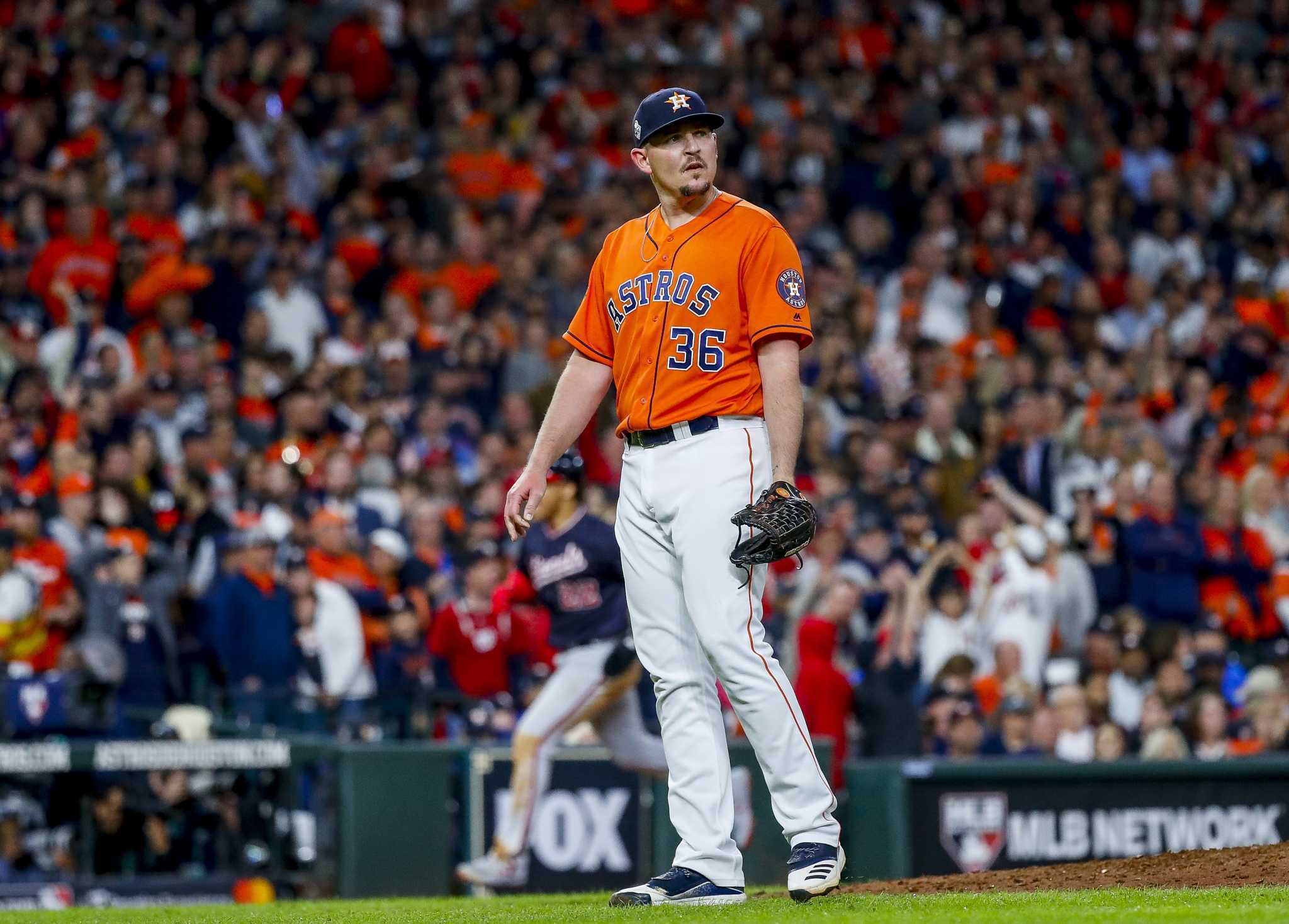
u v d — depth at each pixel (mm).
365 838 28438
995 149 62469
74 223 45125
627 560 14531
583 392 14914
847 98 64125
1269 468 48562
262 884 28047
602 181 57688
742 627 13891
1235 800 31891
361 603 34781
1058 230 60406
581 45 63125
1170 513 44875
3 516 34375
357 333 46594
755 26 66625
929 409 47375
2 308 44094
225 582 33875
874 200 60500
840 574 35844
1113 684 38094
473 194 54250
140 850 29125
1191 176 66188
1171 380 54031
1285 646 43094
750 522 13383
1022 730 34562
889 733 34250
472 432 44500
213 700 32812
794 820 13891
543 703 25234
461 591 36875
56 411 40375
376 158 52938
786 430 13844
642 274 14312
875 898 13812
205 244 47594
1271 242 62969
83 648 32062
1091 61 70625
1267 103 71812
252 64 55688
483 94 58875
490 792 29359
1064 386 49969
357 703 33406
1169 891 13844
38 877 27797
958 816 30719
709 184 14141
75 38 53250
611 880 29828
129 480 35719
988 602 39531
